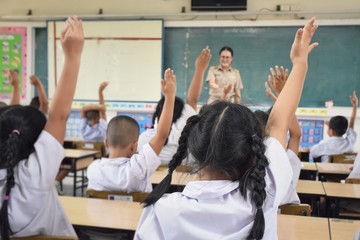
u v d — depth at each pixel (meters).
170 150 2.63
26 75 6.60
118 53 6.20
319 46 5.63
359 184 2.52
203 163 0.87
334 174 3.10
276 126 0.99
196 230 0.82
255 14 5.75
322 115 5.69
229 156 0.84
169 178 0.97
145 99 6.18
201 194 0.85
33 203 1.16
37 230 1.21
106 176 1.88
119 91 6.26
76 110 6.44
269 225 0.83
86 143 4.44
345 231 1.54
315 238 1.46
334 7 5.60
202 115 0.92
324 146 3.95
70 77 1.11
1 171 1.16
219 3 5.79
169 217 0.85
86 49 6.30
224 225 0.82
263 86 5.80
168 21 6.00
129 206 1.78
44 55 6.53
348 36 5.55
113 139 1.96
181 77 6.06
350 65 5.58
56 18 6.39
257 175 0.82
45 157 1.13
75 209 1.73
